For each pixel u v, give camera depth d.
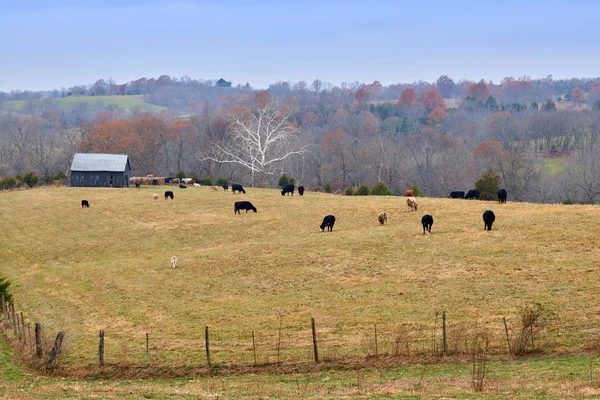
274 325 37.53
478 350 30.53
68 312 44.47
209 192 98.19
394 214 65.44
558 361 28.62
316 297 42.22
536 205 62.81
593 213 54.09
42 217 85.56
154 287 48.84
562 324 33.09
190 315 41.00
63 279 54.69
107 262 60.16
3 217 87.12
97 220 81.25
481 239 50.62
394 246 51.94
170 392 27.16
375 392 25.42
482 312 36.09
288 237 61.66
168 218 78.44
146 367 32.56
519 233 50.94
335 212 70.75
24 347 36.16
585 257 43.19
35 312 45.12
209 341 35.69
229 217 75.25
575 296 36.69
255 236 64.62
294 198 85.81
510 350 30.84
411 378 27.89
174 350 34.69
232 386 28.39
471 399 23.44
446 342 32.00
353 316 37.75
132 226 76.06
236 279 48.53
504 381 26.03
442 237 52.72
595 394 23.03
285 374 30.36
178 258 57.38
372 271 46.47
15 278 57.31
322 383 28.03
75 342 37.12
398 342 31.64
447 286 41.22
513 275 41.56
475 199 77.56
